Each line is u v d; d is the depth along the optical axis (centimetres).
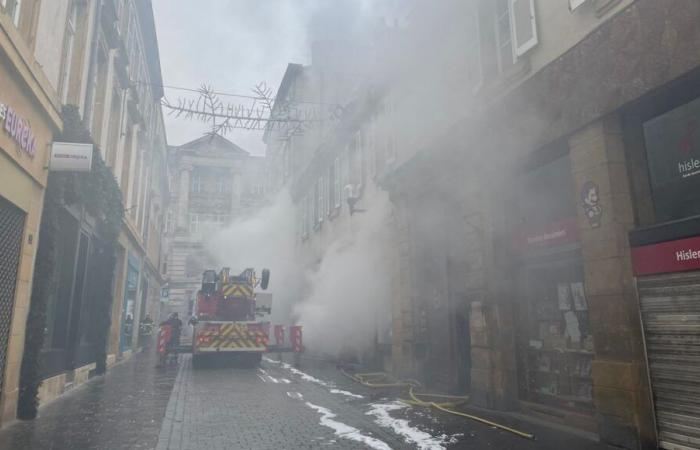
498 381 646
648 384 451
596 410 485
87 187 786
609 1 492
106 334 1071
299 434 511
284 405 684
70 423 554
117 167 1179
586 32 527
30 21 564
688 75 418
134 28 1375
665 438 432
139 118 1413
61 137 668
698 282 412
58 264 804
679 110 462
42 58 597
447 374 812
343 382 946
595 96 501
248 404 691
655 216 481
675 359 428
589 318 505
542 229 627
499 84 664
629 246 476
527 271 654
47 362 701
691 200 446
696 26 404
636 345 457
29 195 571
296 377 1033
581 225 520
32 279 594
